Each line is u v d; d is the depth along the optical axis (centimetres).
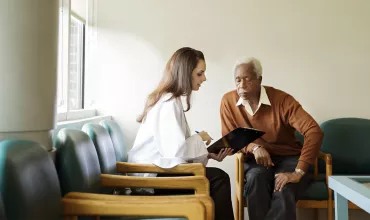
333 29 301
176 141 189
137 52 304
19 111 118
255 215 212
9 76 117
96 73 305
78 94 293
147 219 150
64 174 133
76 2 276
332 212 229
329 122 292
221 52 302
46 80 125
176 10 302
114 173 191
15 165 94
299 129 231
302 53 302
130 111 305
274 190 212
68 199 120
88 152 149
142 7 303
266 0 301
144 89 304
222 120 256
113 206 118
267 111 240
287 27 301
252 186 215
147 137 198
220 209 186
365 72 301
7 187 91
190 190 190
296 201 216
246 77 234
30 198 96
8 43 116
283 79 302
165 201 119
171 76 202
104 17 304
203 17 302
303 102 303
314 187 230
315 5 301
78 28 292
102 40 305
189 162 198
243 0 301
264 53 302
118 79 305
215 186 189
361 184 162
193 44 303
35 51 121
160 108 197
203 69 207
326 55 302
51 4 126
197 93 303
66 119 234
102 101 305
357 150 285
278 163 240
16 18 117
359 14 301
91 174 147
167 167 186
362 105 301
